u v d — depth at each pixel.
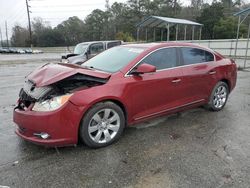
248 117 5.10
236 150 3.64
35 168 3.15
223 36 44.97
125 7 71.62
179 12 59.91
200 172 3.07
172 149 3.66
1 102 6.34
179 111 4.84
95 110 3.50
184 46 4.71
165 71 4.30
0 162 3.28
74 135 3.40
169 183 2.86
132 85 3.85
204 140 3.97
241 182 2.87
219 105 5.50
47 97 3.36
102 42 12.25
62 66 3.95
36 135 3.36
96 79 3.63
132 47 4.53
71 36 87.62
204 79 4.96
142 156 3.46
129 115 3.94
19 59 26.83
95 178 2.95
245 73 12.13
